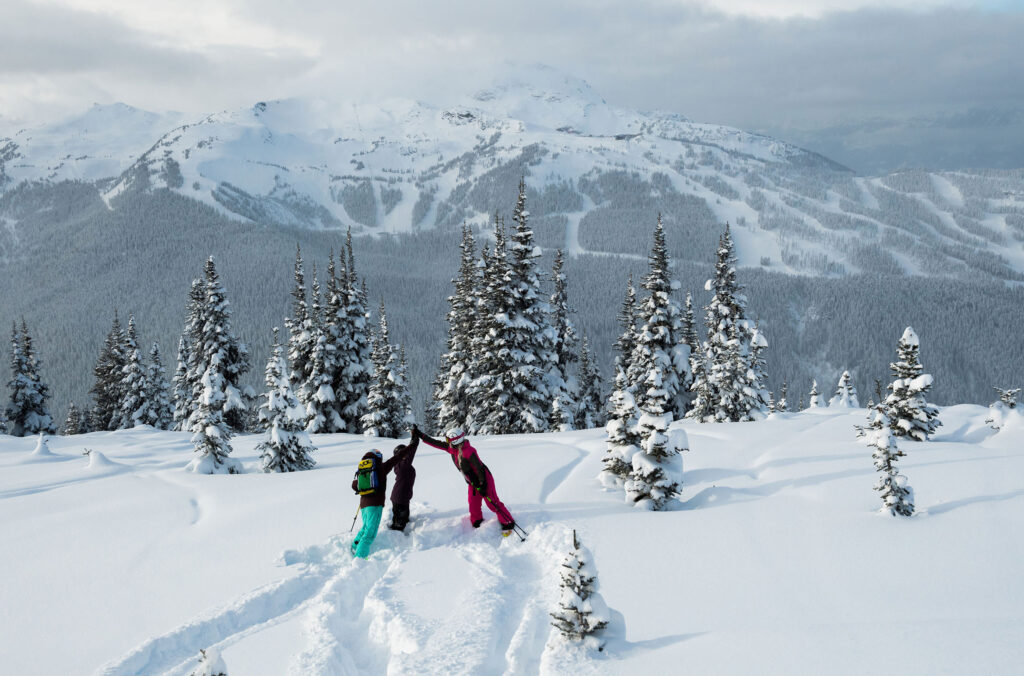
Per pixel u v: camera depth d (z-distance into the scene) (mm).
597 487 9977
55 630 5949
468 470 8055
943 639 3973
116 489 11562
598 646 4559
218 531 8617
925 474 9633
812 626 4504
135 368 53094
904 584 5656
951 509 7848
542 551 7414
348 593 6551
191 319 41688
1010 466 9586
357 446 25719
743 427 16266
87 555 7969
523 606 6035
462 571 6852
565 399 32375
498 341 29344
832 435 13969
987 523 7160
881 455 7863
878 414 7953
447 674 4625
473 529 8273
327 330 38281
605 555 7008
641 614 5395
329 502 9602
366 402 38375
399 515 8359
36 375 53000
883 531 7188
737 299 32219
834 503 8523
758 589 5777
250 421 47531
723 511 8445
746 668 3895
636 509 8844
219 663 2969
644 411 9258
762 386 31047
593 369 42812
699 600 5609
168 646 5480
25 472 19922
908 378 13711
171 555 7812
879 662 3736
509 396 30031
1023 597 5125
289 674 4734
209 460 17734
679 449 9156
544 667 4371
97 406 57125
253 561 7449
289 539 8109
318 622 5652
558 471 11203
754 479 10461
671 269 33750
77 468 20344
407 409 36594
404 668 4773
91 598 6648
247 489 10914
